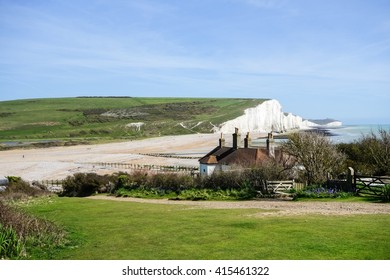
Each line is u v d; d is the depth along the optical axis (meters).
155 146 126.19
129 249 14.72
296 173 32.88
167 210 25.34
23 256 14.20
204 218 20.61
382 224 16.64
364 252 12.72
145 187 39.56
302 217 19.30
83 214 25.12
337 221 17.67
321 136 33.94
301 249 13.31
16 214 17.50
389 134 40.22
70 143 144.25
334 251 12.93
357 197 26.78
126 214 24.14
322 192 28.25
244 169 33.88
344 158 34.44
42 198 38.53
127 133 196.25
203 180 35.44
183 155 95.44
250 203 27.39
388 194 24.56
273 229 16.42
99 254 14.29
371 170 34.75
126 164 77.25
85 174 46.41
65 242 16.30
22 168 77.81
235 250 13.63
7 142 161.00
